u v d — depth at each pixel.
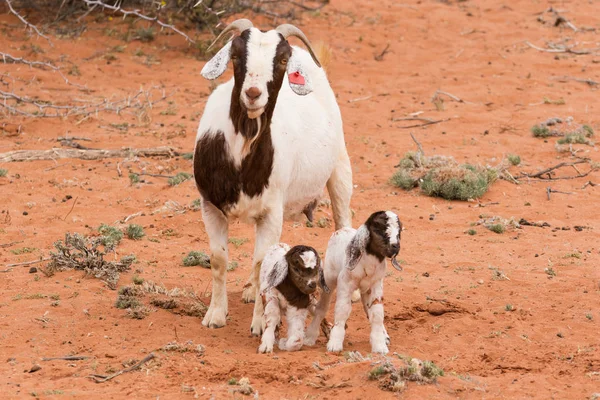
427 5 37.06
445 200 18.39
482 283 13.26
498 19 35.25
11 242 14.80
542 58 30.66
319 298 11.25
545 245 15.39
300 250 9.85
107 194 17.83
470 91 27.30
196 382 9.38
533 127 23.08
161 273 13.55
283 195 11.17
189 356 10.10
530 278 13.47
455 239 15.77
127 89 26.27
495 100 26.45
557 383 9.52
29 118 22.95
